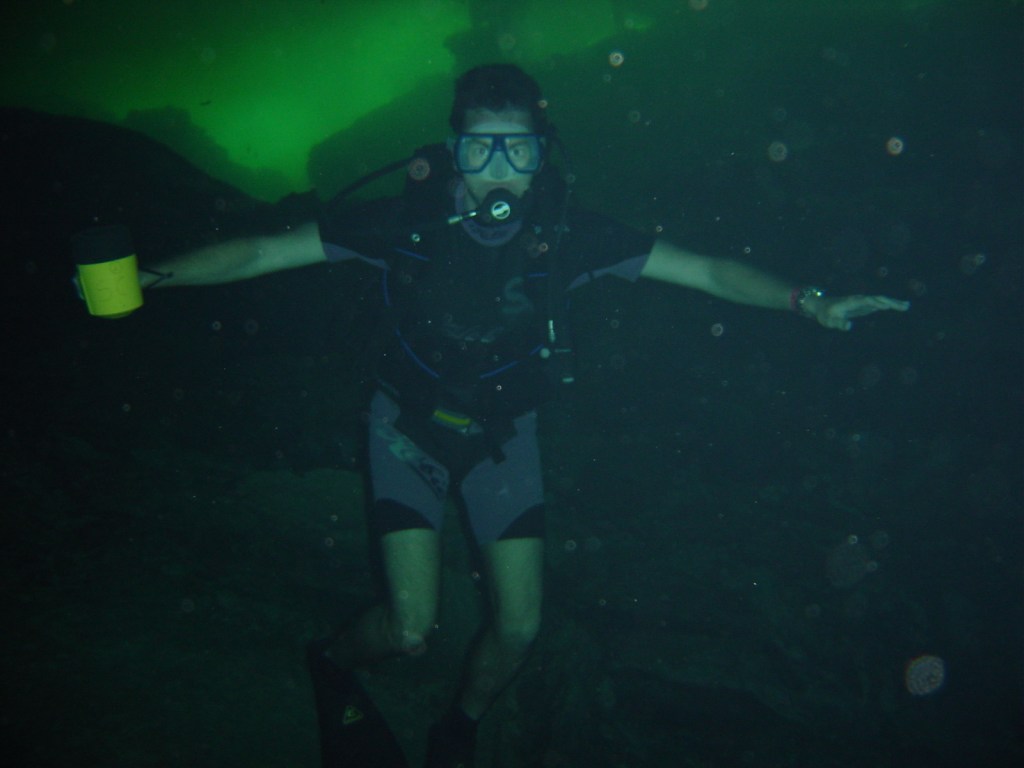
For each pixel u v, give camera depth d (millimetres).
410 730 2570
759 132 9391
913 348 5863
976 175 7695
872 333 6070
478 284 2039
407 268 2074
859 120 9102
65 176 5531
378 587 3084
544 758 2695
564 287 2156
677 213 8375
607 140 10828
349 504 3547
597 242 2152
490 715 2840
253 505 3299
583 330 6285
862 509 4332
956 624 3496
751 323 6277
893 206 7500
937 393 5402
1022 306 6035
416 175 2059
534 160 1981
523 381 2166
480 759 2646
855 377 5668
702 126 10156
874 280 6734
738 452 4914
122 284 1892
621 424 5184
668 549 3883
